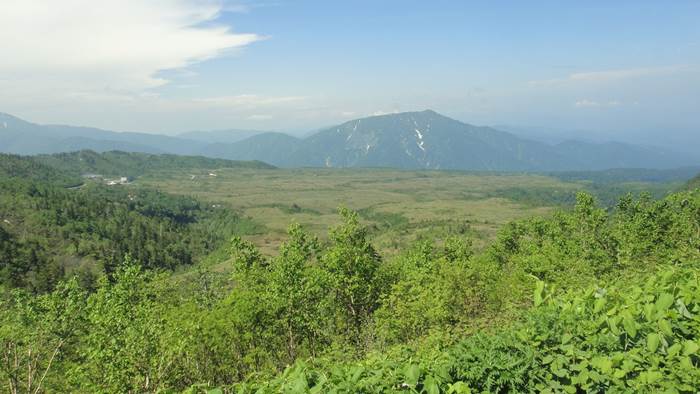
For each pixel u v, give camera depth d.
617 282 7.93
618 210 65.38
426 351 8.84
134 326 24.05
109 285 26.62
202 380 29.97
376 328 34.53
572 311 6.93
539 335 6.73
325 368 6.97
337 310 41.94
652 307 5.73
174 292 39.41
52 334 24.20
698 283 6.32
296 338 36.72
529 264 43.88
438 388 5.69
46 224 163.12
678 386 4.95
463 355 6.87
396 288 35.31
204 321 30.17
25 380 25.50
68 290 25.78
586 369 5.84
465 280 32.84
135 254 159.38
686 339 5.77
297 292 33.41
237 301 32.59
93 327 25.05
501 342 7.06
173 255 177.12
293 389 5.52
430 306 30.36
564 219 63.59
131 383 23.62
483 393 6.11
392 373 6.23
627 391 5.32
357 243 43.69
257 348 32.12
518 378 6.21
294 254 36.91
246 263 43.28
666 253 38.66
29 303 24.22
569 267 39.94
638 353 5.77
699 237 45.25
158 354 24.47
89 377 24.42
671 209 55.78
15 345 23.88
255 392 6.06
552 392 6.01
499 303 31.06
